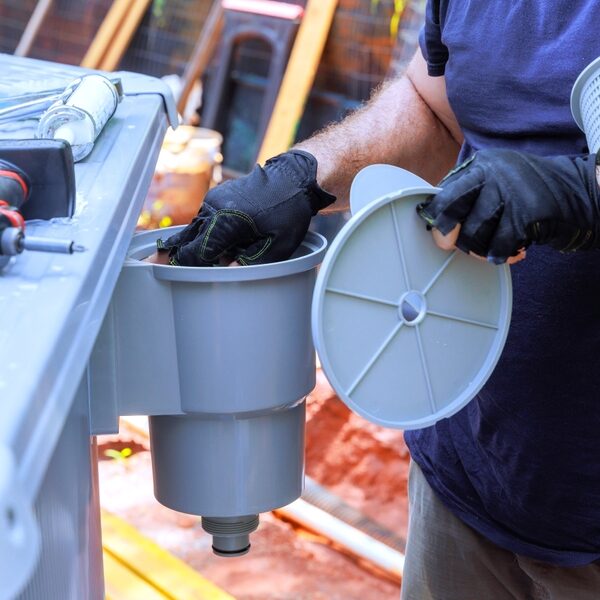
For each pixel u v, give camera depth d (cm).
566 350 129
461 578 161
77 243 82
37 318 67
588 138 105
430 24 149
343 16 454
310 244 125
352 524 276
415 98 162
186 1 514
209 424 113
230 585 252
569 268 125
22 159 87
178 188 383
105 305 79
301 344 113
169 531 275
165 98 143
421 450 160
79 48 545
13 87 139
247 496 116
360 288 100
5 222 77
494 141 134
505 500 145
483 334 108
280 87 461
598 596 149
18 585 50
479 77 132
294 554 266
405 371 104
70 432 90
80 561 98
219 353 107
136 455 312
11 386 58
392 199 97
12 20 577
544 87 126
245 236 116
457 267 105
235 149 497
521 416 135
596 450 133
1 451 51
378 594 250
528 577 159
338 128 157
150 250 123
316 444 309
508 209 96
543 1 126
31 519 52
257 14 473
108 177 102
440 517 159
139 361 108
